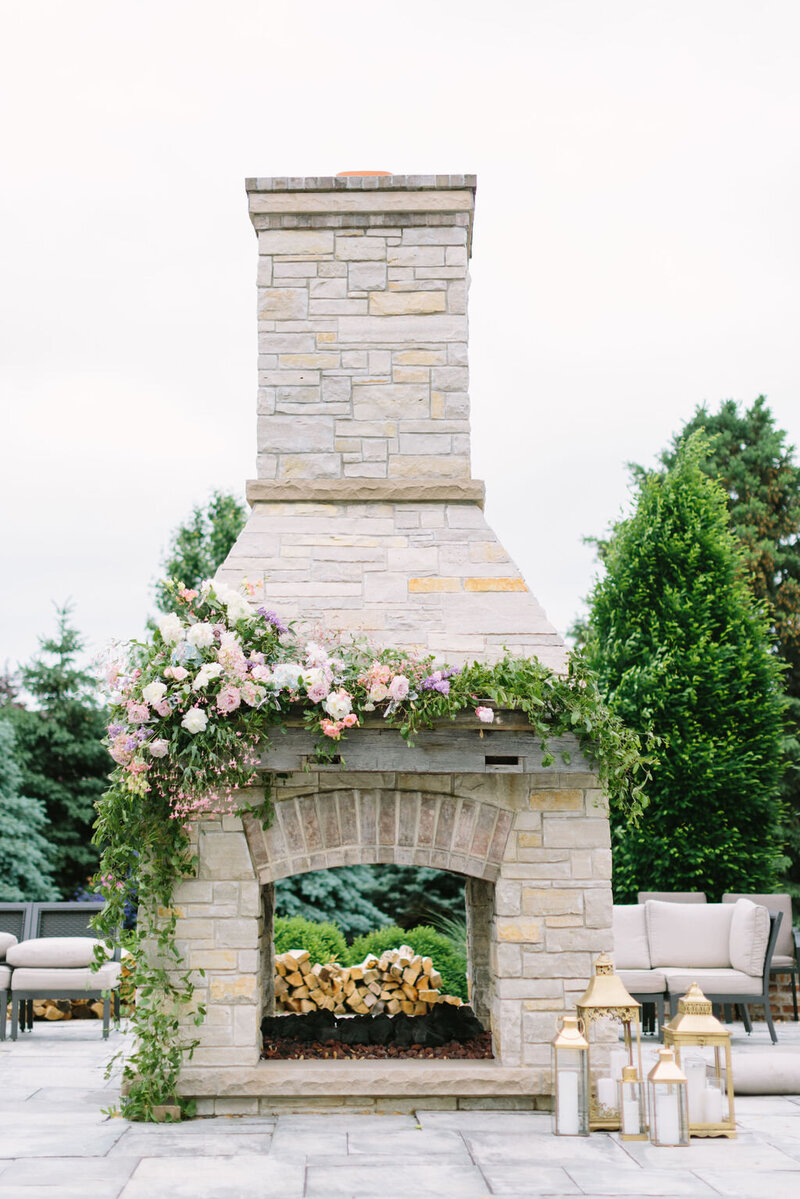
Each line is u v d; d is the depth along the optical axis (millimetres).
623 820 12688
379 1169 4816
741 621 13125
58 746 21703
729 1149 5289
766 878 12461
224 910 6195
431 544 6832
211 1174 4715
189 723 5758
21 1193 4398
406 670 6148
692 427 22469
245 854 6234
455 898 18344
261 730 5973
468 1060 6336
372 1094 6023
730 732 12547
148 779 5980
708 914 9406
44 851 20516
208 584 6199
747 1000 8859
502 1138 5453
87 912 9875
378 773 6359
